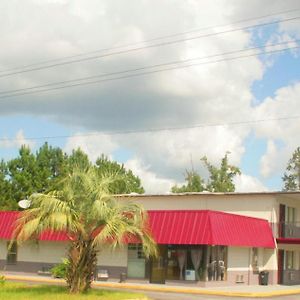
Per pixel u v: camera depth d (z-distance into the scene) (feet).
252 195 149.89
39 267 142.72
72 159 213.87
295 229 153.89
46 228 85.71
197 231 118.52
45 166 212.64
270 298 107.14
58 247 141.28
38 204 87.10
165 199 158.61
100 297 82.64
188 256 122.01
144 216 90.89
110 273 130.11
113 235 85.76
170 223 121.60
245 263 137.80
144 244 91.09
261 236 139.85
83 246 88.33
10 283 103.76
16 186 207.72
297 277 161.07
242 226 131.34
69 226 85.56
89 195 87.71
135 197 158.20
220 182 282.36
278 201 150.71
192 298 98.78
